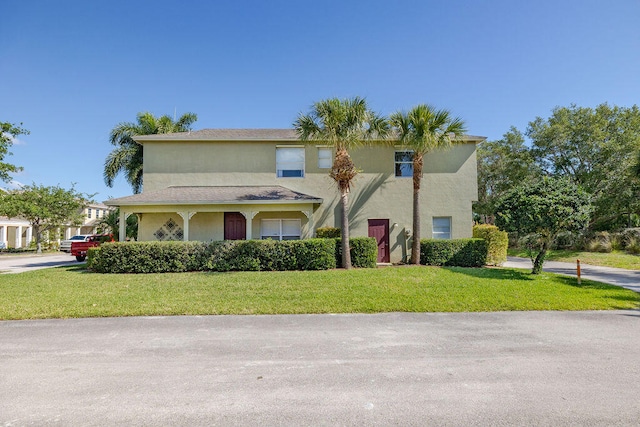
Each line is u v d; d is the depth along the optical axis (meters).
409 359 4.66
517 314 6.97
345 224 12.55
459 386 3.86
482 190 33.56
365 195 15.38
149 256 12.00
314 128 12.45
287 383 3.94
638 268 14.73
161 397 3.62
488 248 14.95
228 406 3.44
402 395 3.65
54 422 3.15
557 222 10.61
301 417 3.23
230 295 8.35
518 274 11.43
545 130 26.33
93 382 3.97
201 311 7.06
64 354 4.85
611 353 4.86
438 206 15.45
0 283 10.06
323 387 3.85
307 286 9.30
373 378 4.07
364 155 15.52
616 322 6.42
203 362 4.56
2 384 3.92
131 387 3.85
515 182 28.97
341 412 3.32
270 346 5.17
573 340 5.41
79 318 6.66
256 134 16.20
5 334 5.72
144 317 6.74
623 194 22.27
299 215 15.30
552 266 15.41
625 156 22.94
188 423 3.13
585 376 4.11
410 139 12.76
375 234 15.31
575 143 25.30
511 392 3.72
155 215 15.12
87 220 42.31
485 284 9.55
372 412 3.32
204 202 13.20
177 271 12.02
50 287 9.41
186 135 15.78
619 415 3.26
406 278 10.33
